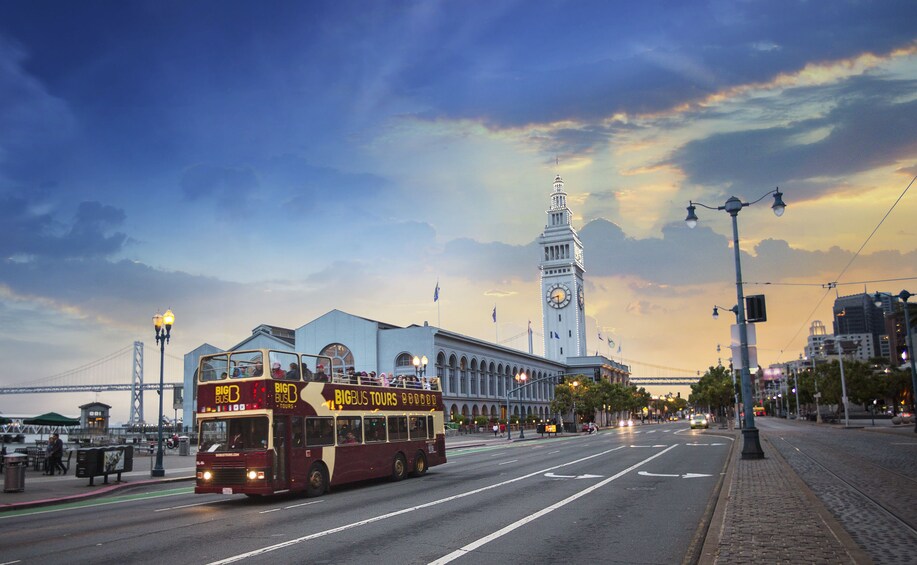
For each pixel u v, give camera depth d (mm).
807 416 118250
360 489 23844
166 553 12453
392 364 96312
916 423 51562
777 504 15219
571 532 13453
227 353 21719
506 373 123500
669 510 16094
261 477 20328
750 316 29844
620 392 144500
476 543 12523
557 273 182875
